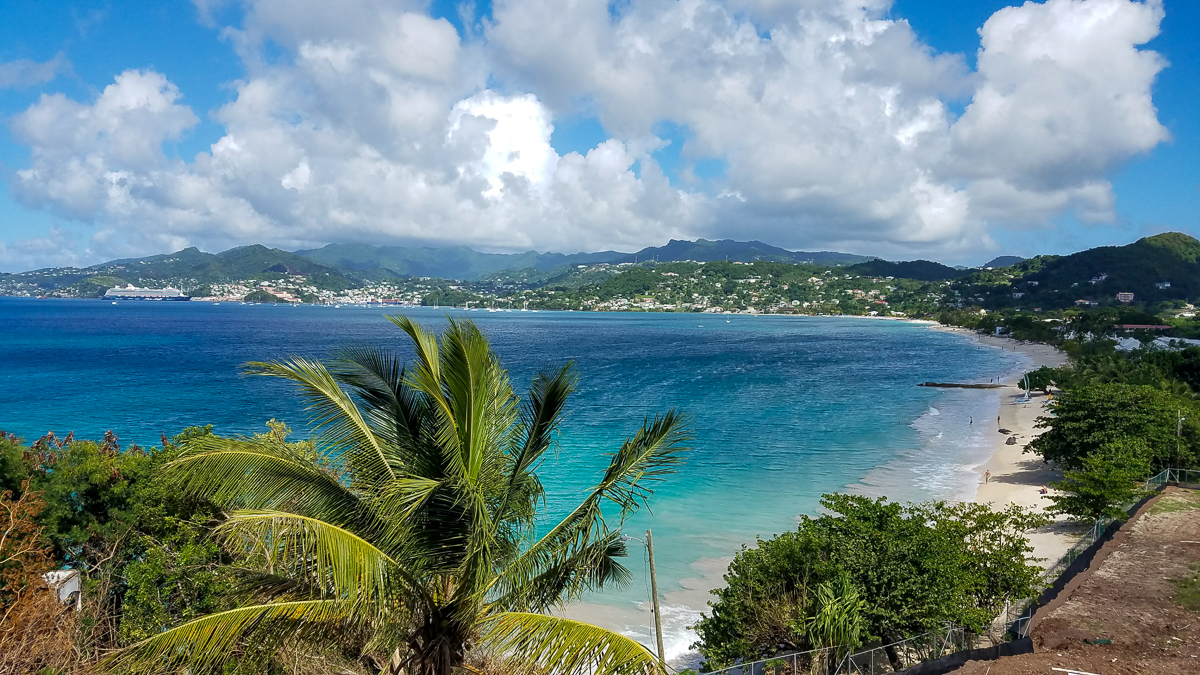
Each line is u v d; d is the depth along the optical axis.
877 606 16.31
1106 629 16.52
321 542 7.89
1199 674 14.21
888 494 37.06
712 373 97.75
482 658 10.91
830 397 75.56
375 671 11.27
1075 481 28.33
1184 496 28.84
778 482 39.44
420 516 8.84
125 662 8.19
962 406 70.06
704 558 28.05
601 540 9.75
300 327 193.88
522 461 9.69
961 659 15.09
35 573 12.49
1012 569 18.62
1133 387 38.72
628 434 51.81
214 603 11.97
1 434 17.36
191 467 8.59
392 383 9.59
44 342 132.50
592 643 8.43
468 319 8.91
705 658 20.20
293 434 47.78
